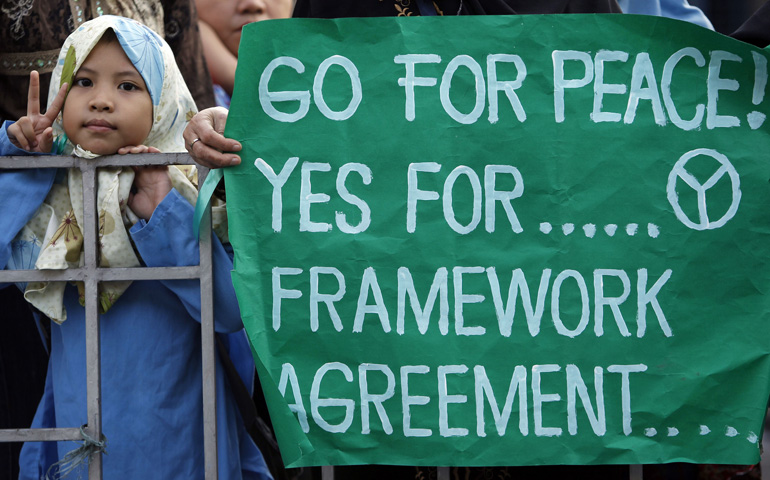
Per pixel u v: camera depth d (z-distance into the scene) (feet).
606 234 12.52
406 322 12.46
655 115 12.62
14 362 15.75
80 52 12.89
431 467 14.43
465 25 12.61
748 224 12.60
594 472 14.38
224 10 19.02
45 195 12.95
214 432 12.60
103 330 13.07
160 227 12.80
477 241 12.51
